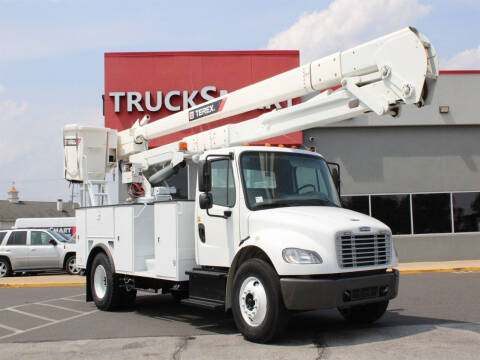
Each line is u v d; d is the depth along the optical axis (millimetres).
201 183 7703
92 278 10406
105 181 11656
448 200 19281
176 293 9617
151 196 10492
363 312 7934
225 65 18938
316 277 6449
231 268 7090
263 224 7000
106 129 11938
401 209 19172
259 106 8859
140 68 18875
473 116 19141
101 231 10148
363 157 19203
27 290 14375
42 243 18766
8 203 52344
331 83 7641
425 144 19359
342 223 6703
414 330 7395
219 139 9227
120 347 6836
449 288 12227
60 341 7328
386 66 6730
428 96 6512
